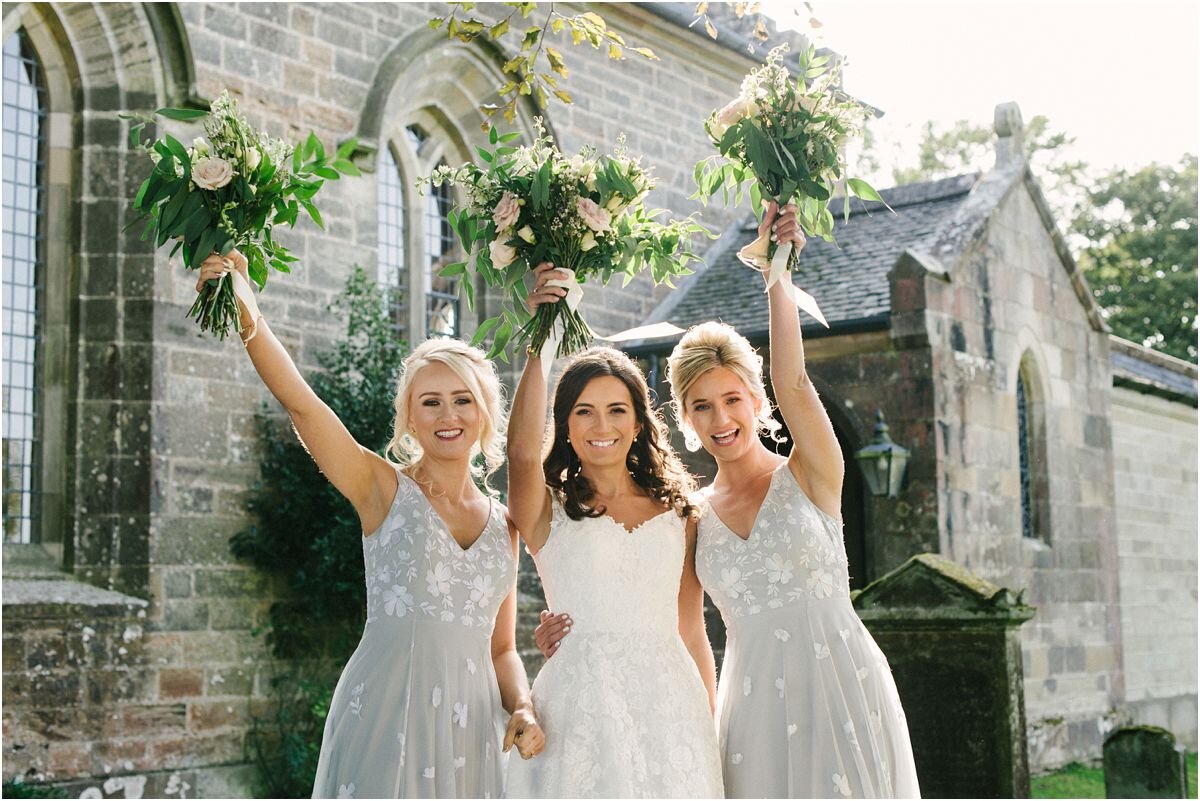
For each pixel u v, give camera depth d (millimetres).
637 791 4367
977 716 8344
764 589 4574
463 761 4297
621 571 4598
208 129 4336
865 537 12992
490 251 4660
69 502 10750
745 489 4820
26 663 9906
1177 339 33406
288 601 11438
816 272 14273
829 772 4375
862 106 4691
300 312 12000
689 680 4617
